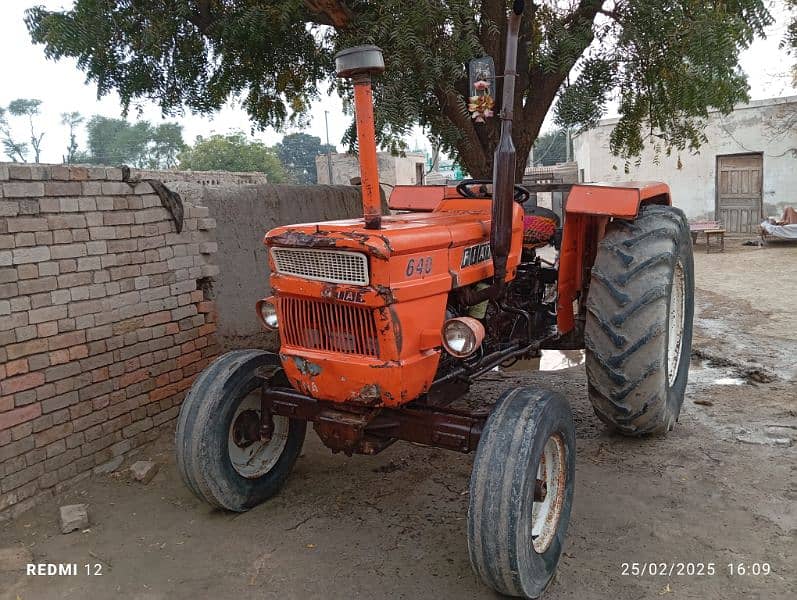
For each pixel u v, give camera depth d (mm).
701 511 3371
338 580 2939
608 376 3764
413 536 3287
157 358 4418
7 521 3477
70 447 3822
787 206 15320
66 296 3766
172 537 3344
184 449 3326
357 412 3109
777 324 7062
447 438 2955
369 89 2746
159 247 4414
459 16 5496
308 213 6148
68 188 3768
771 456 3938
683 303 4523
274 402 3443
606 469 3885
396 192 4355
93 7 6250
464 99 6316
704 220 16297
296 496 3752
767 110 15211
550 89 7090
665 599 2721
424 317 2889
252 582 2945
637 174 17016
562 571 2945
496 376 5758
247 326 5312
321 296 2816
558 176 21781
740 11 6488
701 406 4816
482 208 3812
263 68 7238
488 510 2564
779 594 2709
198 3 6500
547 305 4664
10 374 3480
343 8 5996
